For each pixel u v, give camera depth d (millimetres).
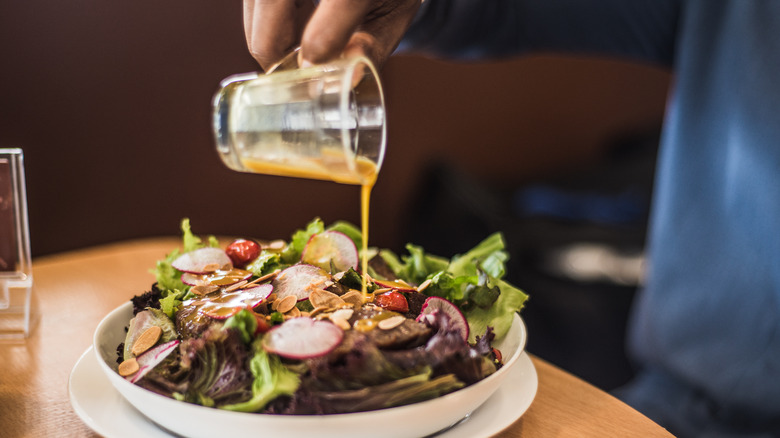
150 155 1116
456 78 1551
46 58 980
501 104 1638
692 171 674
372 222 1501
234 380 392
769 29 629
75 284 642
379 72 461
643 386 684
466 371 396
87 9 1003
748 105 631
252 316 403
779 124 610
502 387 454
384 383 385
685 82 685
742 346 620
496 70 1604
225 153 448
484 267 538
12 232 538
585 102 1745
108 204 1089
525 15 756
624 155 1722
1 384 469
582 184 1607
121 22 1040
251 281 489
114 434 394
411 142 1522
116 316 475
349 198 1430
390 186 1518
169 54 1101
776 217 602
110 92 1053
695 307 652
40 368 491
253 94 429
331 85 399
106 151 1068
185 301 460
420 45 707
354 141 441
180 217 1176
